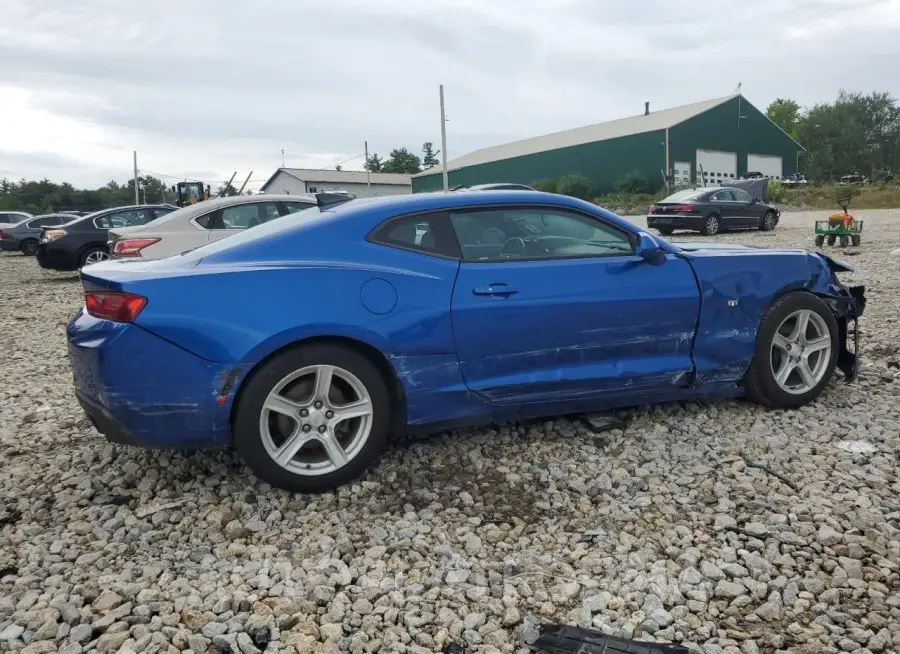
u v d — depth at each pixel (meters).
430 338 3.72
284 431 3.60
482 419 3.97
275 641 2.55
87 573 3.01
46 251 14.34
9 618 2.70
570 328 4.00
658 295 4.19
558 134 60.88
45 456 4.32
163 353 3.34
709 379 4.43
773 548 3.05
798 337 4.66
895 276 10.30
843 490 3.55
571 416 4.64
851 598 2.72
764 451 4.07
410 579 2.94
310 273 3.56
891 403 4.76
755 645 2.47
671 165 45.91
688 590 2.81
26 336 8.70
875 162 89.94
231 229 10.30
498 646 2.53
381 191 71.56
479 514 3.47
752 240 18.19
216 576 2.97
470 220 3.97
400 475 3.89
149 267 3.61
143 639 2.54
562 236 4.15
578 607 2.72
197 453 4.19
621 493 3.63
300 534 3.31
